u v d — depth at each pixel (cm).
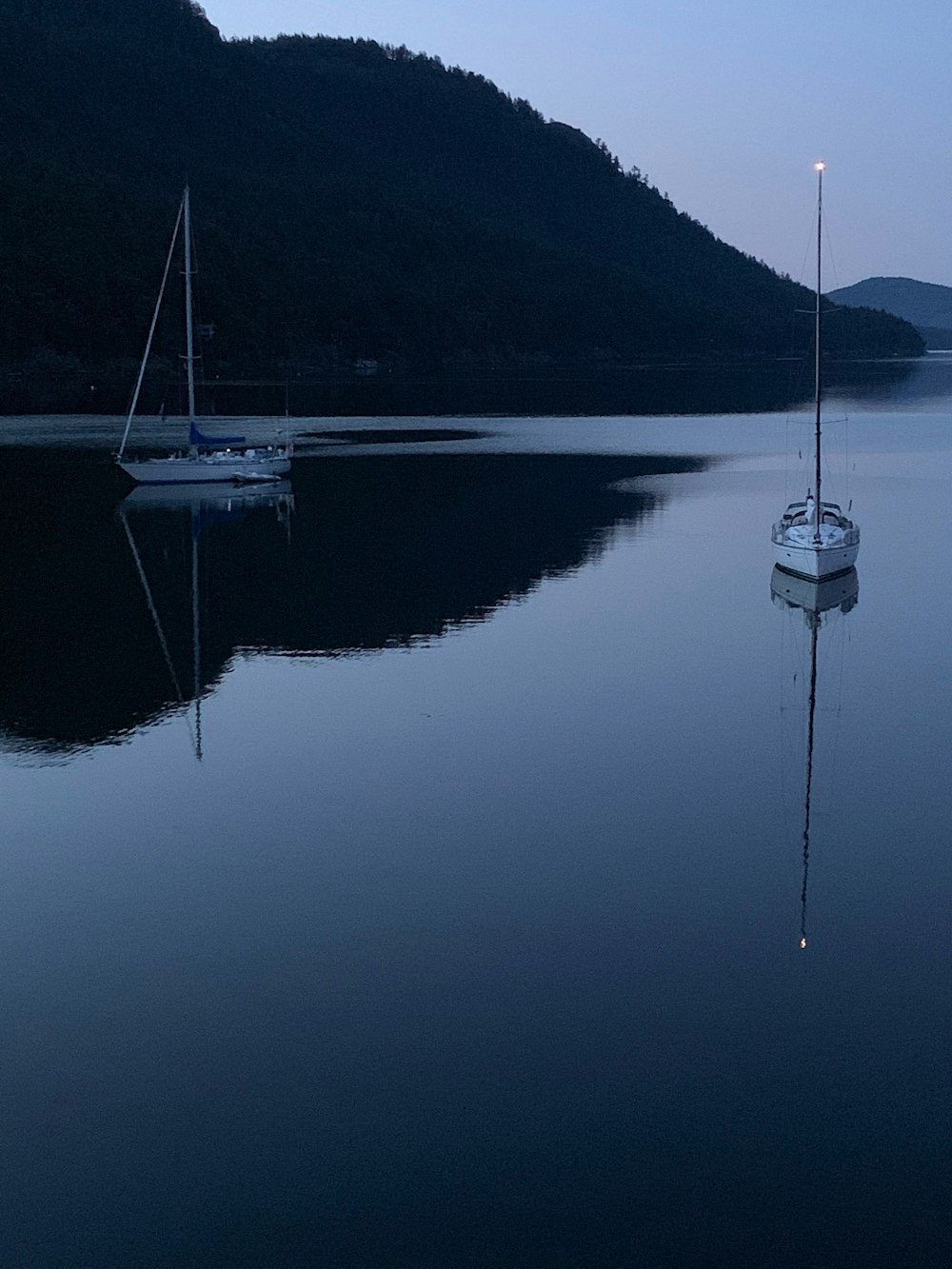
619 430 10256
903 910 2202
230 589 4494
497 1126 1661
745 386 17012
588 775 2780
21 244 16075
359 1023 1881
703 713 3167
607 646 3759
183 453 8075
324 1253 1477
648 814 2580
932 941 2102
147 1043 1839
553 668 3541
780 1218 1516
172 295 17000
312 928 2148
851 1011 1905
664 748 2931
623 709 3195
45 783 2777
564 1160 1603
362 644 3803
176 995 1959
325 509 6219
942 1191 1552
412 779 2766
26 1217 1531
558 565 4875
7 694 3350
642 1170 1588
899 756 2880
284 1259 1469
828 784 2723
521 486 6956
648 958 2053
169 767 2850
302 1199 1551
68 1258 1476
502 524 5806
